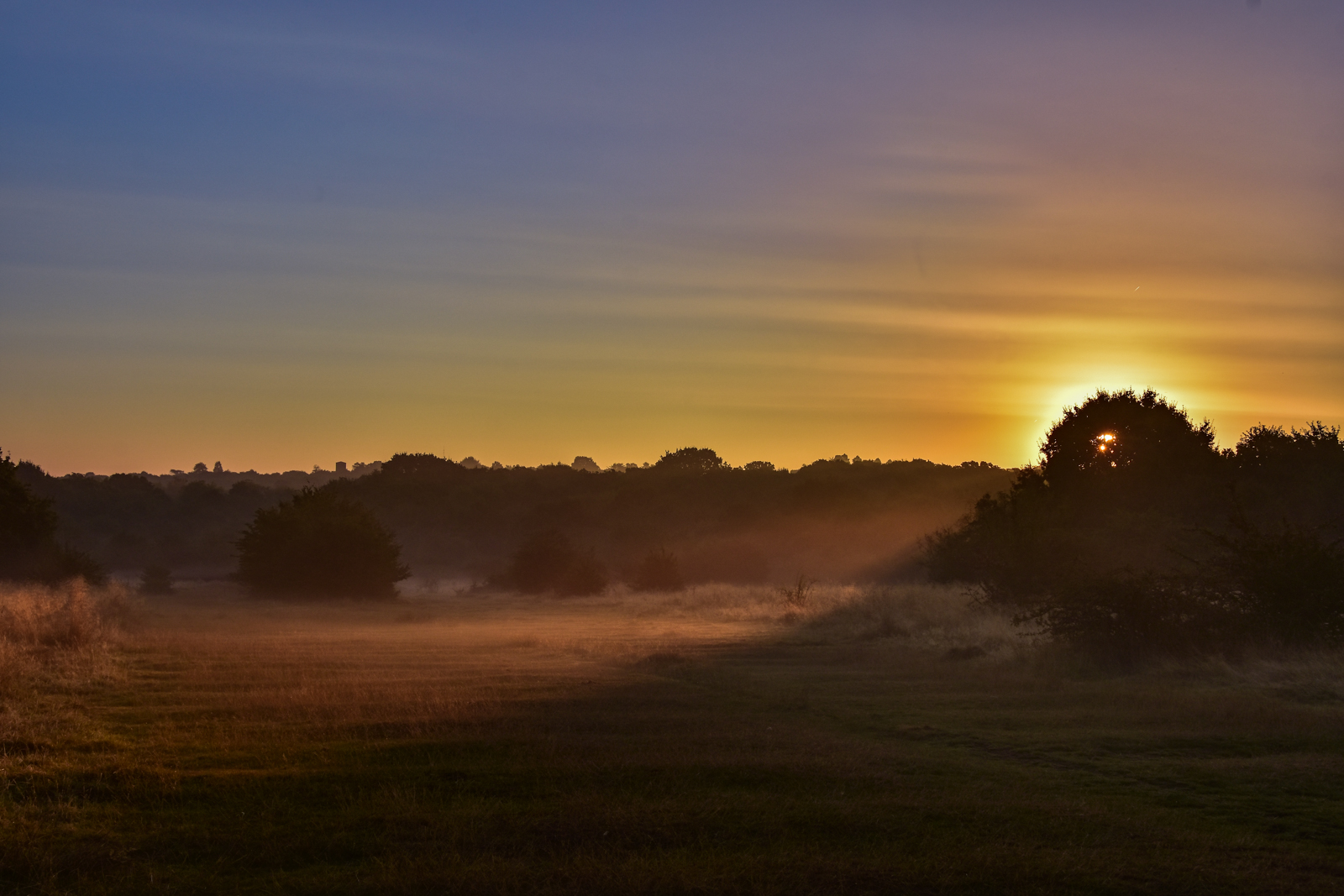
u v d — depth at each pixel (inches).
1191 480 1481.3
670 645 884.6
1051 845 259.4
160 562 3897.6
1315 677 558.6
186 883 222.2
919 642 896.9
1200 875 236.4
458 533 4379.9
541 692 528.1
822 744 385.4
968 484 4178.2
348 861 239.8
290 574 1947.6
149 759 332.2
